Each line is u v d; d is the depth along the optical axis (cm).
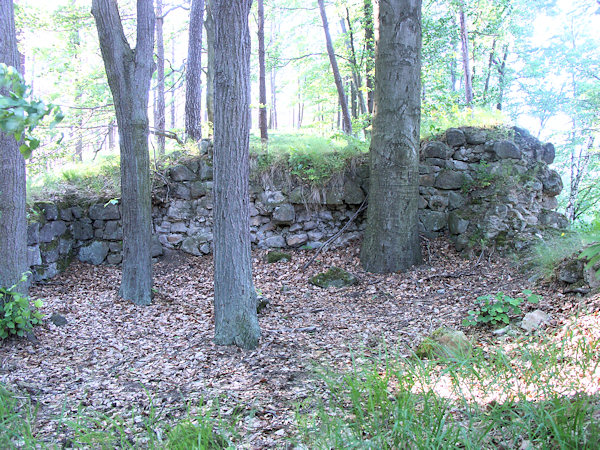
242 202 490
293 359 452
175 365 443
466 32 1319
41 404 352
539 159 808
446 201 807
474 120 854
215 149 485
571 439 212
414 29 717
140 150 643
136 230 642
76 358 456
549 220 781
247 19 478
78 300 635
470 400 290
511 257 693
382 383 308
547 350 339
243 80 478
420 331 503
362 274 732
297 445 264
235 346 486
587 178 1286
